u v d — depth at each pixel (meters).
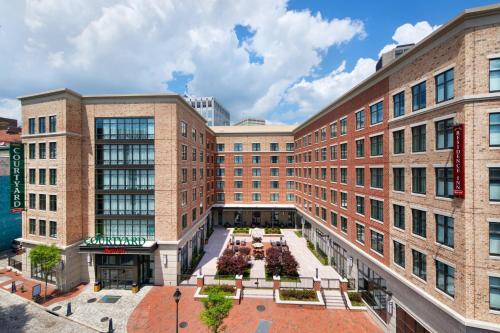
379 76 19.08
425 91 14.53
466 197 11.72
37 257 20.09
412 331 15.23
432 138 13.94
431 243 13.80
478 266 11.45
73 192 23.14
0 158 33.00
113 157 24.22
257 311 18.91
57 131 22.78
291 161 47.28
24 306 19.64
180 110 25.03
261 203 47.50
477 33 11.66
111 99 24.11
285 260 25.00
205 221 37.84
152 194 23.83
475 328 11.33
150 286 23.03
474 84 11.64
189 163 28.23
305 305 19.45
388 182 18.00
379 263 18.52
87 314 18.47
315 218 34.28
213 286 21.75
